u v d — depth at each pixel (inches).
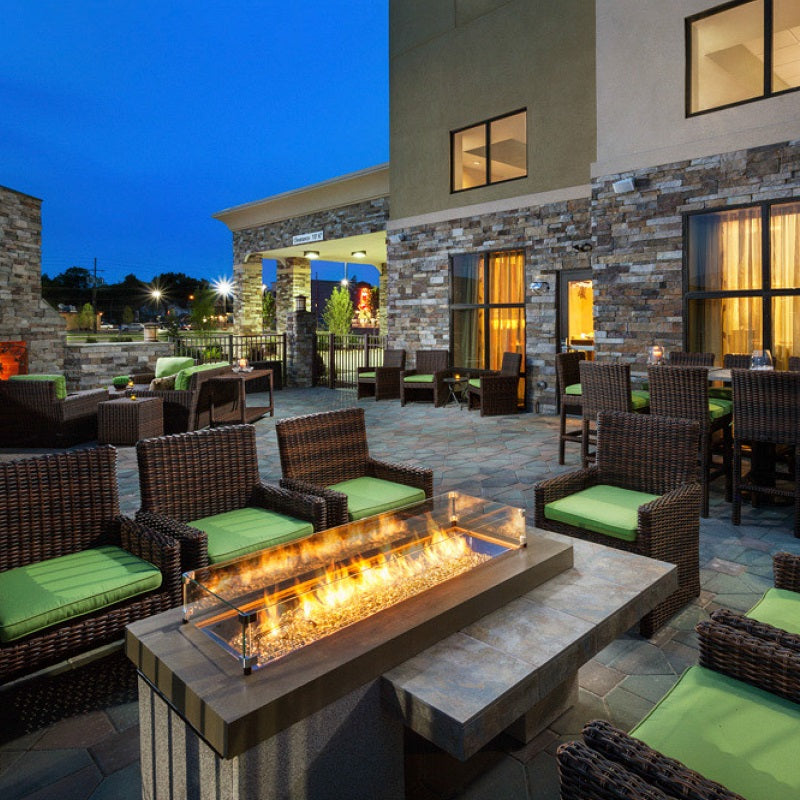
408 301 459.5
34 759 84.0
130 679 102.0
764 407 171.3
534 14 363.6
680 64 286.2
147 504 118.9
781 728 58.8
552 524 131.0
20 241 433.7
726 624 71.2
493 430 332.5
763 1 262.5
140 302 2092.8
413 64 437.7
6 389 306.7
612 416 143.7
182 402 333.1
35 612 87.4
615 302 316.8
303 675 61.4
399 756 71.4
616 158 310.8
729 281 281.4
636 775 46.3
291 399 480.7
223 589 78.3
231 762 55.8
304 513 123.2
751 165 267.6
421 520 105.1
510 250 392.8
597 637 77.9
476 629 77.0
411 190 450.6
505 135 394.3
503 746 86.8
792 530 173.9
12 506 102.7
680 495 122.5
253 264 690.8
